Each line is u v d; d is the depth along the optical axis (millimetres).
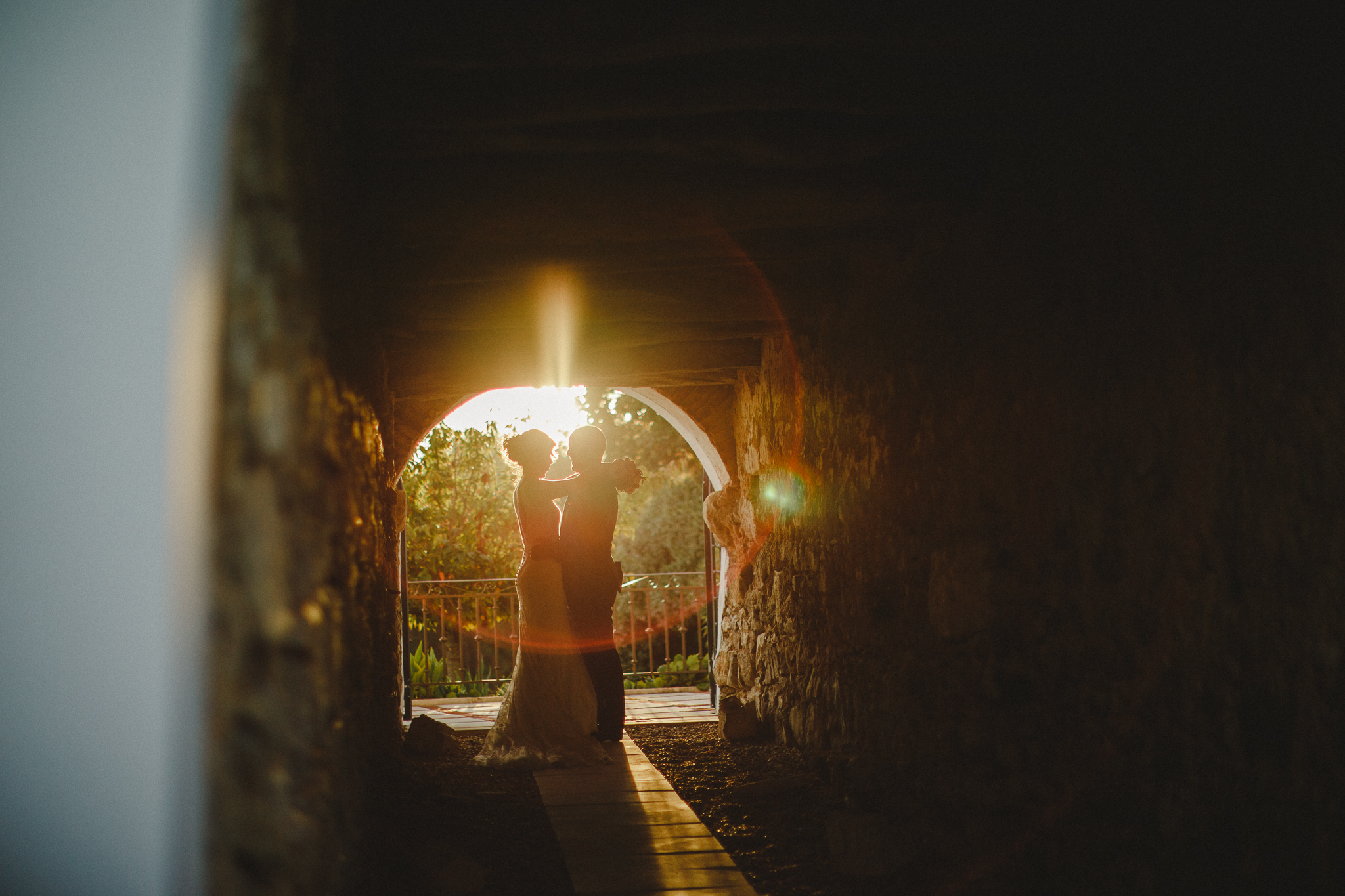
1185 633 2262
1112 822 2545
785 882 3367
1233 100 2078
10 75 1085
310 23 1746
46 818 1048
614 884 3350
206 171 1128
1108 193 2574
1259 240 2008
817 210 3553
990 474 3293
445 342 5961
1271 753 1969
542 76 2652
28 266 1078
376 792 2896
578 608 6133
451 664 11211
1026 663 3027
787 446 5809
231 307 1127
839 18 2303
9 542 1059
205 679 1079
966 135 3078
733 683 7035
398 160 3240
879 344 4336
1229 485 2107
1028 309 3029
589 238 3756
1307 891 1858
